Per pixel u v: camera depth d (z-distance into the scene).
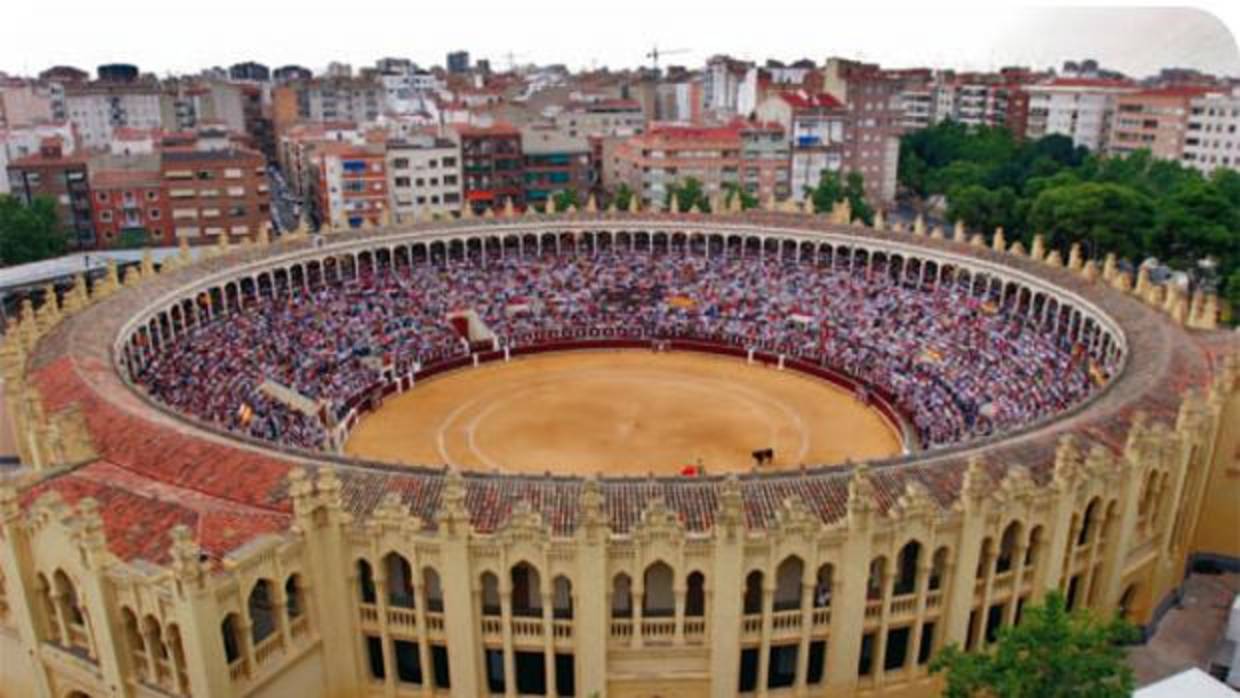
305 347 97.19
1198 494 57.59
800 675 44.62
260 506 45.12
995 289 101.88
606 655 43.00
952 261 104.12
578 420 90.31
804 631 43.56
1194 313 79.56
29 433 56.38
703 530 42.84
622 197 148.75
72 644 43.81
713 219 123.25
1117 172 175.88
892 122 196.50
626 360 108.75
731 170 175.62
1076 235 132.38
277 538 41.47
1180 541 58.31
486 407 93.81
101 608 40.12
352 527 42.94
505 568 41.91
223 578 38.53
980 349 93.69
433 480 46.84
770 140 176.62
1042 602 45.59
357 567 43.94
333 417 86.69
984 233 154.50
